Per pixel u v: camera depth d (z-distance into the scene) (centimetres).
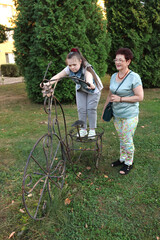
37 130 450
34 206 224
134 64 819
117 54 228
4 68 1816
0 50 1964
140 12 764
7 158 331
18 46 658
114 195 239
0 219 210
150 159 312
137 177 271
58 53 590
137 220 204
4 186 262
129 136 256
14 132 441
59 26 576
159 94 788
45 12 574
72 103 680
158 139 379
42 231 194
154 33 841
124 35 801
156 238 184
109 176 277
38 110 617
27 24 634
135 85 231
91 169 296
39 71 631
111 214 212
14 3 695
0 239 187
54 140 393
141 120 488
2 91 970
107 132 427
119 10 770
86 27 626
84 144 375
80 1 583
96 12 641
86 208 221
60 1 578
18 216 212
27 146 369
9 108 647
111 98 242
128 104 243
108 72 890
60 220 204
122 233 191
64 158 264
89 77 261
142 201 227
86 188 253
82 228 197
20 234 190
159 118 498
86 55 606
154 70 859
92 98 288
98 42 643
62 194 237
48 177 212
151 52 848
